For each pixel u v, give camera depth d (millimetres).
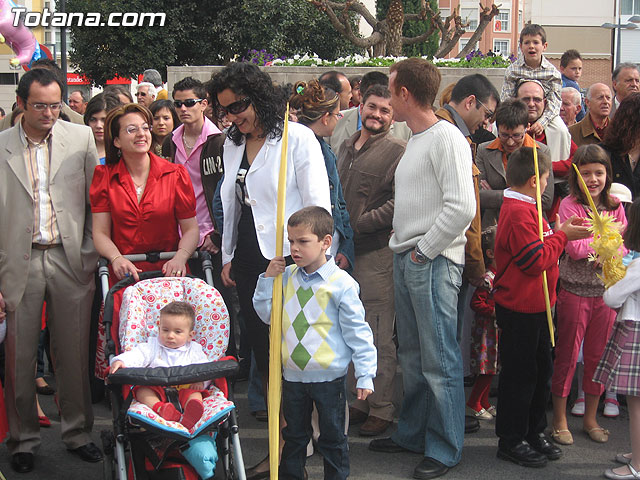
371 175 4836
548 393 4453
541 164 4273
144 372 3406
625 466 4211
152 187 4266
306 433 3730
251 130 3861
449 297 4195
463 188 3984
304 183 3855
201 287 3979
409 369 4449
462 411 4297
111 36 19453
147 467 3465
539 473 4266
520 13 44969
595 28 38094
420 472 4180
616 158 5477
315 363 3537
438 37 27750
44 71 4156
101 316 4105
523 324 4258
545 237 4328
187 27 19828
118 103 5758
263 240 3857
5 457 4559
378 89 4805
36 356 4375
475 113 4719
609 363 4273
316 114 4438
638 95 5387
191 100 5441
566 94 7254
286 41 19516
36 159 4301
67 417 4461
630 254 4676
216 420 3361
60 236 4301
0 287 4254
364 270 4863
